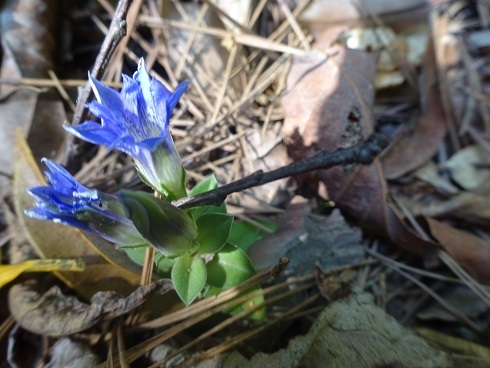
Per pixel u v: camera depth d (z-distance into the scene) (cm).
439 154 13
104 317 8
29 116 11
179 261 8
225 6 14
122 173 11
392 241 11
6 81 12
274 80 13
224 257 9
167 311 9
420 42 14
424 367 8
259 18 15
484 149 13
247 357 9
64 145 12
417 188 12
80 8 14
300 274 10
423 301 10
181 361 8
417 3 14
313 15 14
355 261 10
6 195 10
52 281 9
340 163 7
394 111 14
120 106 7
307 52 12
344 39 14
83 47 14
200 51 13
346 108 11
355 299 9
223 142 12
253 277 9
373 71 12
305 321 9
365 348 8
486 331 9
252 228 11
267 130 12
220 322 9
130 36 13
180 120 13
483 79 14
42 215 7
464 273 10
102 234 8
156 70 13
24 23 12
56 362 8
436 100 14
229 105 13
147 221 7
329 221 11
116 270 9
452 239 11
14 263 9
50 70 13
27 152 10
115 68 13
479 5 15
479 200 12
